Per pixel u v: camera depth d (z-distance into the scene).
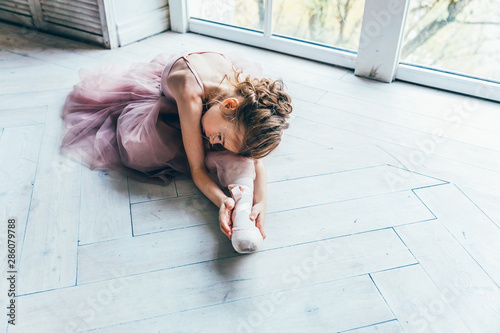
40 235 1.24
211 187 1.35
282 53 2.41
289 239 1.26
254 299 1.09
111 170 1.50
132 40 2.47
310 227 1.30
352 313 1.07
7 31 2.51
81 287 1.10
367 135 1.74
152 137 1.46
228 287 1.12
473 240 1.28
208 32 2.59
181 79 1.40
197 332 1.01
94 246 1.21
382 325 1.04
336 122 1.81
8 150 1.55
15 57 2.23
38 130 1.67
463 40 2.07
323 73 2.21
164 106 1.50
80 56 2.28
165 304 1.07
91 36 2.40
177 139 1.52
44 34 2.51
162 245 1.23
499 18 1.97
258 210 1.27
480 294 1.12
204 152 1.47
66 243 1.22
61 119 1.74
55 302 1.06
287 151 1.63
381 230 1.30
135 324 1.02
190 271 1.16
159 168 1.50
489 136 1.76
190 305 1.07
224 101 1.30
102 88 1.74
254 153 1.28
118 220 1.30
